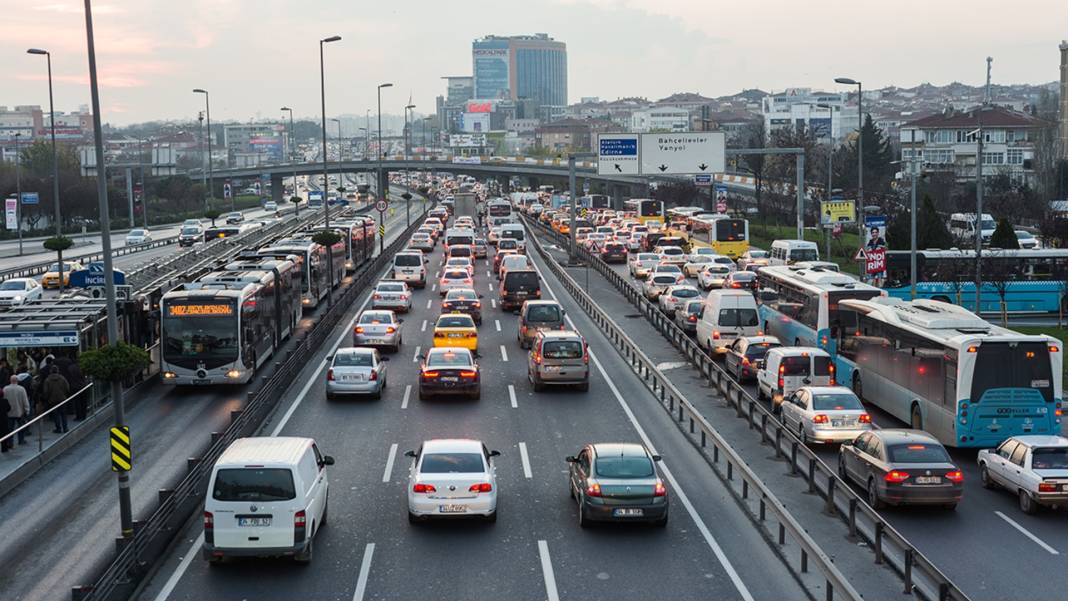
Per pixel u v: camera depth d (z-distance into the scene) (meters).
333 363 33.72
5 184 119.44
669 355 42.44
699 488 23.88
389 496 23.30
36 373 32.03
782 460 26.25
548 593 17.48
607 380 37.34
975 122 142.00
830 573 16.08
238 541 18.11
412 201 198.12
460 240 82.81
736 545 19.94
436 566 18.81
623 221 104.69
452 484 20.48
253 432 28.89
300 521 18.27
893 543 19.61
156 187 157.75
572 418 31.11
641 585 17.84
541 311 43.94
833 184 121.06
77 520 22.11
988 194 103.75
